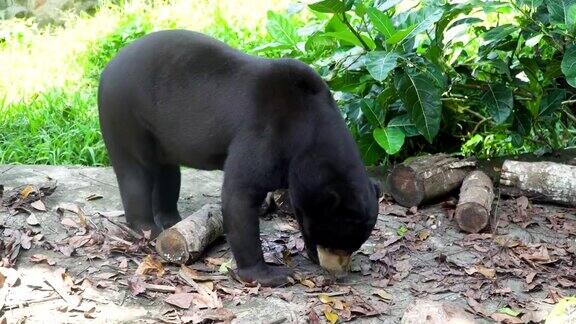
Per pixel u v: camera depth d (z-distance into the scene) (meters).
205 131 4.96
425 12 6.49
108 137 5.39
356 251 5.46
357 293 4.88
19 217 5.84
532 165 6.39
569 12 6.30
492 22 10.06
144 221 5.50
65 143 7.97
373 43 6.62
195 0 12.96
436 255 5.47
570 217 6.18
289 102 4.80
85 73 10.30
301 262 5.35
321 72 6.85
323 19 8.80
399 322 4.56
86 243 5.41
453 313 4.34
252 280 4.92
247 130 4.80
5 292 4.67
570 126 7.78
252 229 4.89
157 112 5.08
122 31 11.23
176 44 5.09
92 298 4.68
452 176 6.41
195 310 4.60
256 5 12.47
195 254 5.12
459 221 5.86
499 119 6.61
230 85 4.91
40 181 6.68
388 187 6.45
